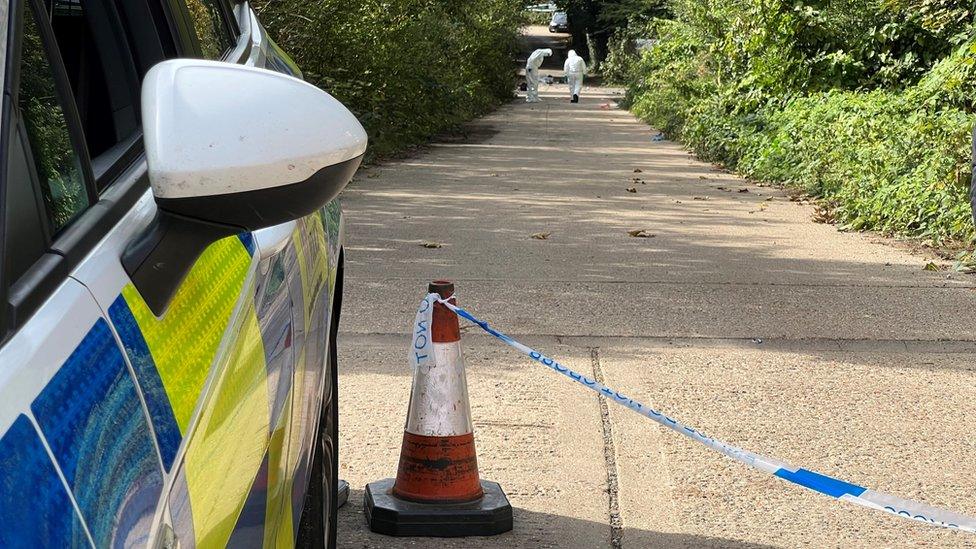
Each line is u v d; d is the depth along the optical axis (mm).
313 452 2691
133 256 1481
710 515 4172
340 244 3699
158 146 1408
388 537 3920
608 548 3889
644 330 6637
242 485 1699
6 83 1297
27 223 1307
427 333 3959
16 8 1390
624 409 5273
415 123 18625
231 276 1892
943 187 9570
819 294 7574
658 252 8992
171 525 1342
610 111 28844
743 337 6523
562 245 9211
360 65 16516
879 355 6211
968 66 12484
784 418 5184
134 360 1371
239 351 1803
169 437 1396
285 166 1439
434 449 3945
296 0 14953
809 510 4230
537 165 15453
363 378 5656
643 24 37406
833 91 15273
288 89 1521
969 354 6262
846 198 10750
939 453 4793
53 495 1075
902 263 8664
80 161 1585
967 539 4004
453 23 25688
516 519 4098
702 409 5289
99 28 2264
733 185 13594
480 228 9945
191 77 1494
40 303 1253
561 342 6363
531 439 4871
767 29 16438
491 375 5738
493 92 31688
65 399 1178
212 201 1429
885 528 4082
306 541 2719
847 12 16453
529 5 40031
